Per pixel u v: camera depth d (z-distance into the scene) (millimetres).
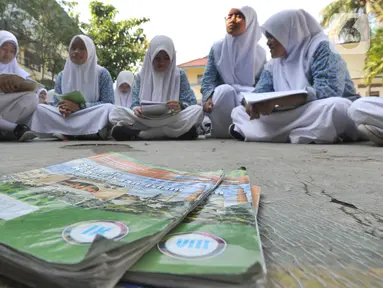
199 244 398
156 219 459
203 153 1932
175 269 333
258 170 1287
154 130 3561
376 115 2229
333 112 2520
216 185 749
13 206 521
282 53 2938
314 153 1912
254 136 3076
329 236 550
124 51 10297
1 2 8602
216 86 4070
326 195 866
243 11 3703
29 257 328
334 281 388
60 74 4355
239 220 499
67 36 10273
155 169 913
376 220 643
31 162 1489
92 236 387
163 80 3906
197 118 3594
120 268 326
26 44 9773
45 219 456
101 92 4191
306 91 2570
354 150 2084
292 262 443
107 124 3664
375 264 437
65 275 311
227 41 3844
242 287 320
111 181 742
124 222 443
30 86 3305
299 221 636
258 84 3338
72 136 3637
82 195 605
